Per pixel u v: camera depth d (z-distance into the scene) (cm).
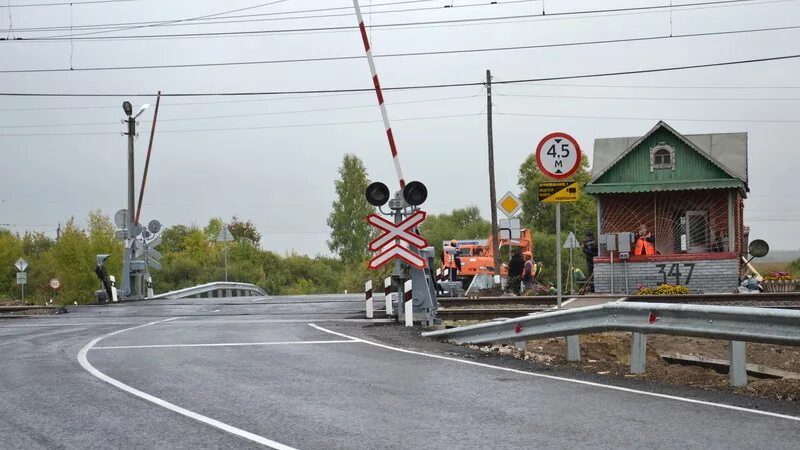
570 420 857
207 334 1819
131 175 3950
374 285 6831
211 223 10756
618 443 754
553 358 1379
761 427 823
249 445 757
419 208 1973
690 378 1146
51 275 6656
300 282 8719
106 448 755
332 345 1566
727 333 1059
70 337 1820
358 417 878
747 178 3503
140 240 4012
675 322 1137
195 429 827
